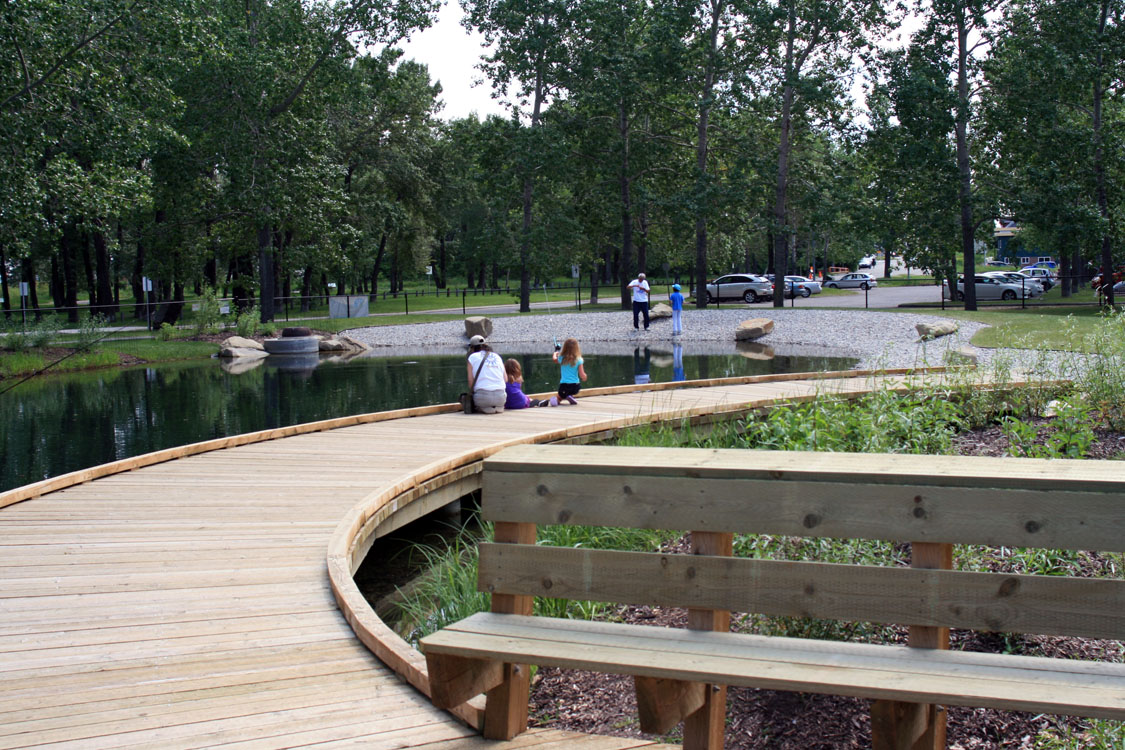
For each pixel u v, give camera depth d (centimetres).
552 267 4231
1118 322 885
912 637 268
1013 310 3512
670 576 286
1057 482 249
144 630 448
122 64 2439
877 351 2516
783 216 3728
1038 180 3198
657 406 1163
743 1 3434
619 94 3762
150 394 1977
